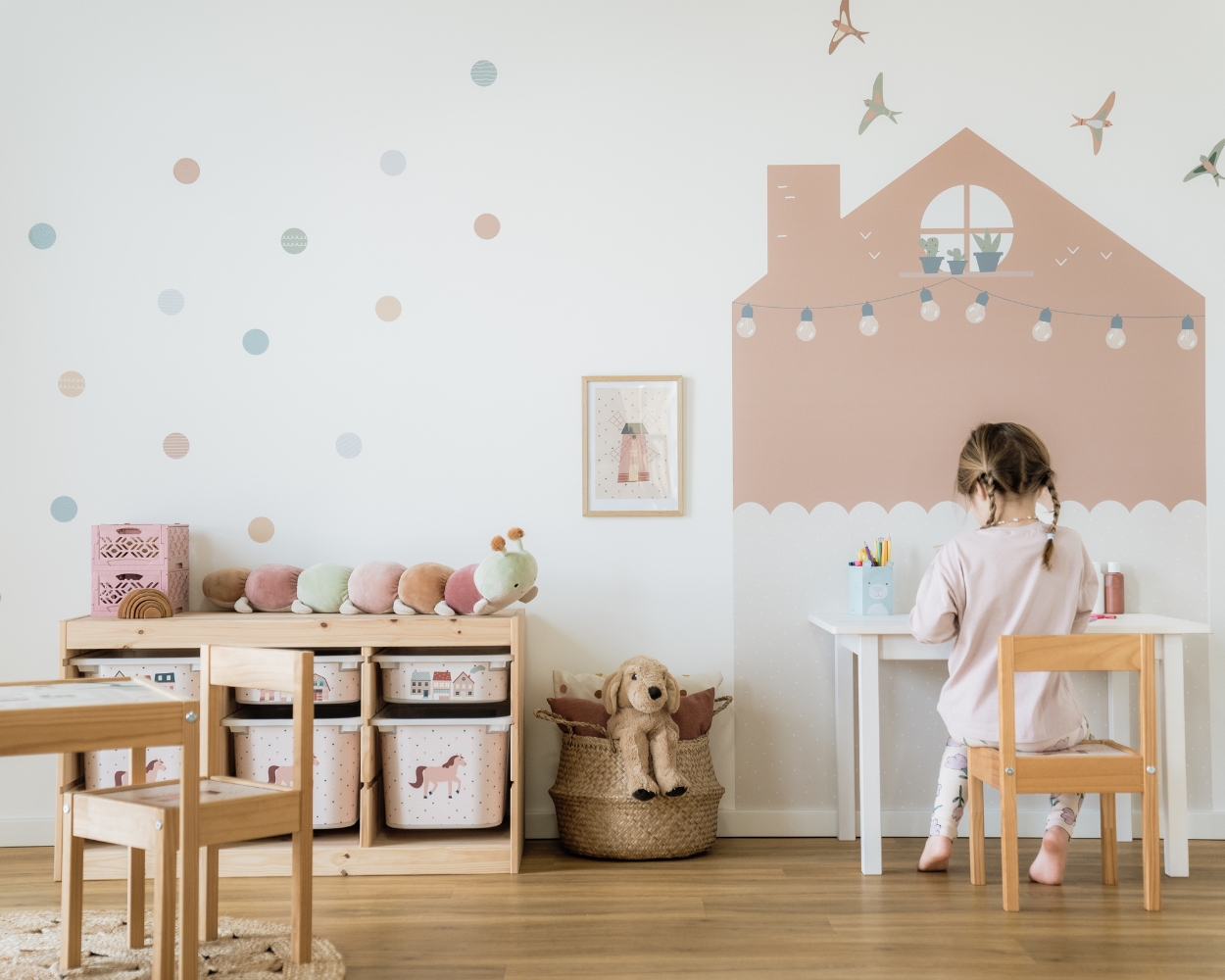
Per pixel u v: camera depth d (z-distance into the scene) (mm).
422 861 2098
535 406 2457
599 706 2268
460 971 1565
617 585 2447
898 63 2479
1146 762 1827
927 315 2463
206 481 2443
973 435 2115
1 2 2449
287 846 2121
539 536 2451
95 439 2436
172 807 1445
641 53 2484
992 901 1907
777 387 2461
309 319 2463
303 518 2445
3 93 2443
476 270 2467
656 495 2451
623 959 1612
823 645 2441
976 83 2479
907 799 2434
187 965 1430
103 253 2449
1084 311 2463
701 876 2070
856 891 1968
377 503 2449
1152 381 2455
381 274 2465
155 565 2246
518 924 1783
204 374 2453
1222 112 2465
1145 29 2471
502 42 2482
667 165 2479
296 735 1623
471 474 2455
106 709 1387
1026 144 2473
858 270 2467
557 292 2467
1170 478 2445
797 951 1647
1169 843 2080
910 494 2449
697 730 2266
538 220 2473
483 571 2115
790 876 2070
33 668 2398
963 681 2025
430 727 2148
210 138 2465
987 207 2473
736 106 2479
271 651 1667
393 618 2135
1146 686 1820
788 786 2434
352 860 2094
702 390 2467
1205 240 2465
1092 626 2135
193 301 2455
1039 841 2352
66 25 2455
